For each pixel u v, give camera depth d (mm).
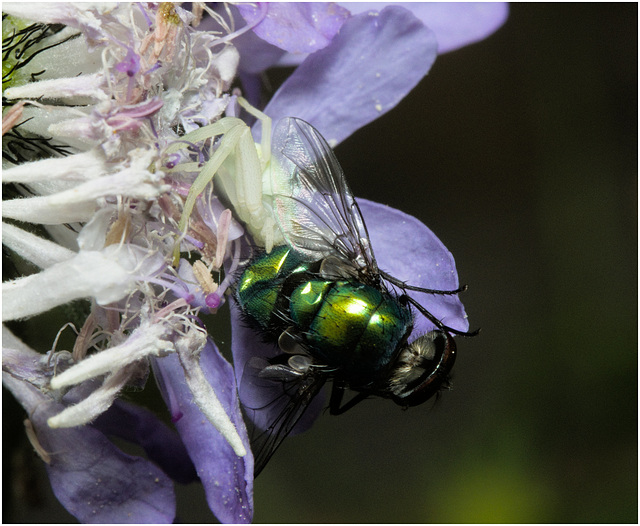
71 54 91
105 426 93
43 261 89
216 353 93
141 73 89
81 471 92
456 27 98
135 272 88
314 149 95
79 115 89
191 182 91
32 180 87
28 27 91
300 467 134
